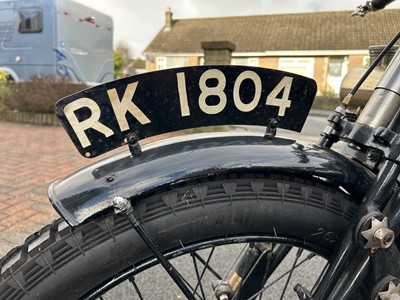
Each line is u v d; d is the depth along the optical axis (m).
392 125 0.80
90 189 0.75
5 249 2.13
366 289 0.84
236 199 0.79
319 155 0.85
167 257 0.78
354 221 0.80
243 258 1.11
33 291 0.71
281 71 0.83
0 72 8.85
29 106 7.51
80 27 9.74
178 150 0.81
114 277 0.76
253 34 16.77
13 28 9.31
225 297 1.08
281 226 0.82
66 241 0.74
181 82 0.77
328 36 13.35
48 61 9.19
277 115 0.85
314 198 0.83
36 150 4.89
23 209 2.76
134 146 0.79
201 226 0.78
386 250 0.81
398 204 0.80
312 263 1.96
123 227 0.75
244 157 0.81
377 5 0.96
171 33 19.33
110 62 11.27
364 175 0.85
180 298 1.69
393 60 0.84
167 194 0.78
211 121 0.80
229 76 0.79
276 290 1.71
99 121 0.73
